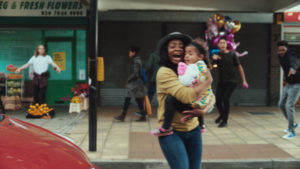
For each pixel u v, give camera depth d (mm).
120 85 11008
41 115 8492
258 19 10875
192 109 2748
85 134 6680
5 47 10992
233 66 7473
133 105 11070
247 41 11133
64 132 6836
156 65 8500
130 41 10922
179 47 2777
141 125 7723
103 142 6055
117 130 7129
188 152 2928
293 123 6449
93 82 5320
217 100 7734
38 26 10711
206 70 2615
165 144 2803
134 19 10688
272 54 11070
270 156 5227
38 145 2596
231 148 5703
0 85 10453
